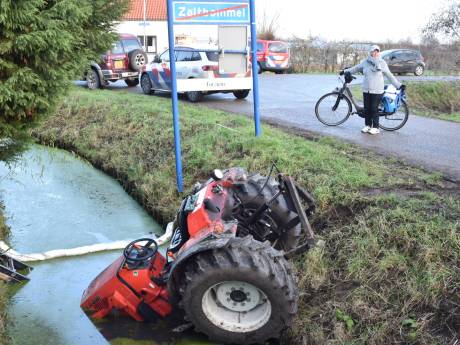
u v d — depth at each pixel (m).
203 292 4.55
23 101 6.24
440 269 4.79
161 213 8.20
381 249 5.36
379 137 10.55
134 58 19.94
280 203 5.57
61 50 6.44
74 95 15.62
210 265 4.48
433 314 4.48
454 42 26.27
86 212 8.60
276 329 4.59
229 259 4.46
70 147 12.50
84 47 7.30
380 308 4.76
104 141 11.98
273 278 4.42
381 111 11.06
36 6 6.02
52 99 6.71
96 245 7.08
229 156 9.05
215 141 9.81
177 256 4.80
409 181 7.14
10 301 5.74
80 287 6.06
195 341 4.95
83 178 10.44
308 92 18.78
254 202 5.66
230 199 5.43
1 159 7.30
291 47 33.22
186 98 16.45
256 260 4.45
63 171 10.88
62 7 6.10
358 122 12.28
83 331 5.19
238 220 5.56
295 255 5.57
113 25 7.69
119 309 5.30
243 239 4.64
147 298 5.14
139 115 12.76
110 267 5.71
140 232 7.82
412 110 16.25
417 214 5.78
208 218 4.98
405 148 9.51
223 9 9.00
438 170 7.93
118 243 7.17
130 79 20.36
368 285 5.04
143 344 4.96
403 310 4.61
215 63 15.70
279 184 5.54
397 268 5.06
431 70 30.83
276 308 4.50
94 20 7.37
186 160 9.37
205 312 4.64
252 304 4.66
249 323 4.65
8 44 5.88
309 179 7.22
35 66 6.28
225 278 4.47
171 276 4.71
